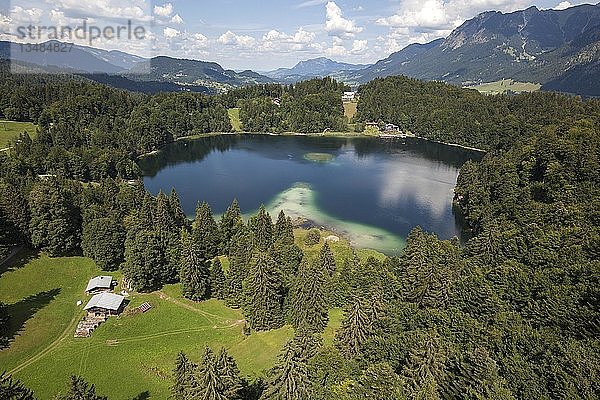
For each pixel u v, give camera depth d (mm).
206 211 129625
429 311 72562
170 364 78562
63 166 198000
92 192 144875
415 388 50062
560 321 66062
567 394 47125
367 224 162375
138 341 84750
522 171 158125
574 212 107688
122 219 123938
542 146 157625
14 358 78625
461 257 106375
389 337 66312
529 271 81750
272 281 88062
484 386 47844
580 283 71750
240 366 76500
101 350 81688
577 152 138000
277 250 111750
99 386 72125
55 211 114250
